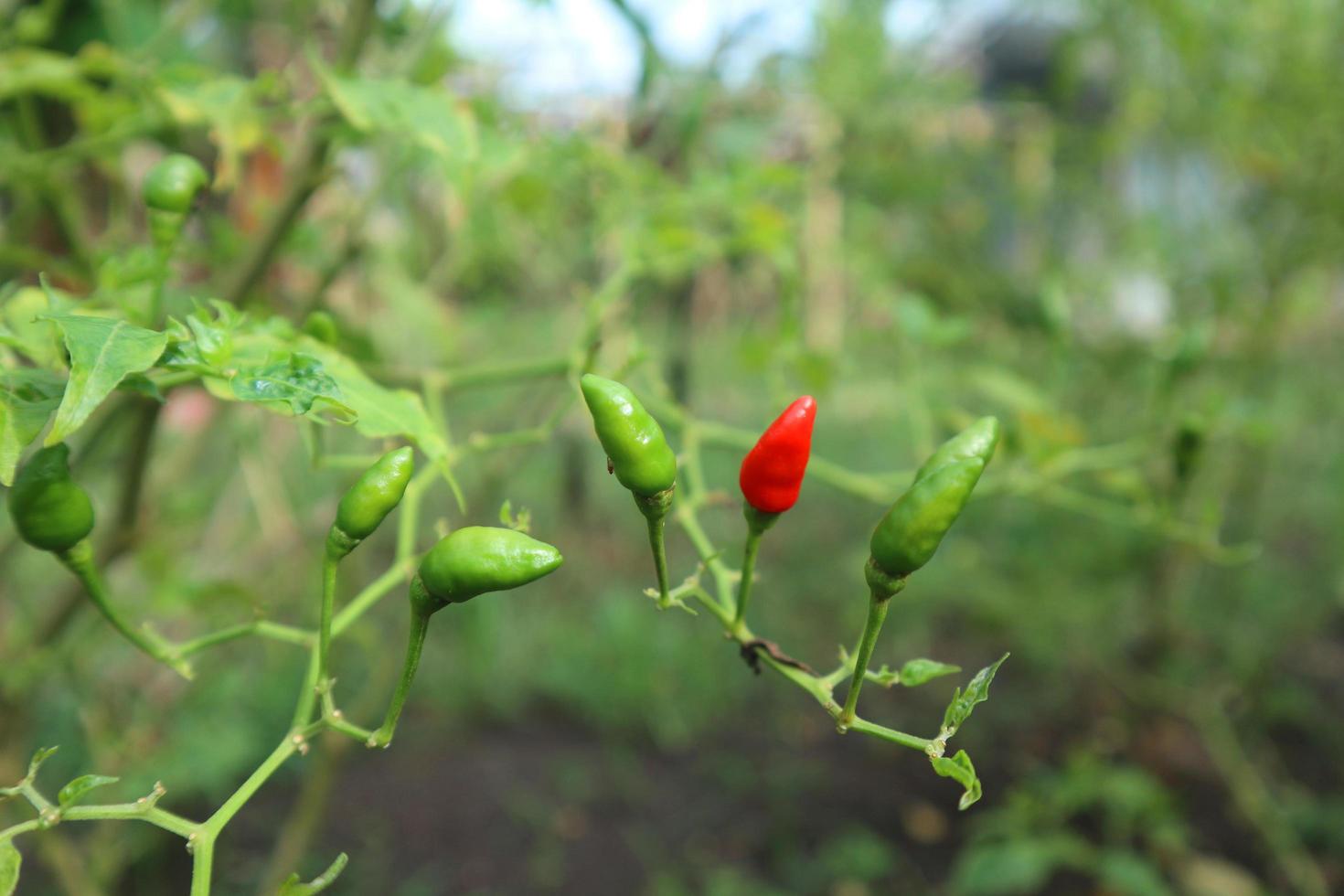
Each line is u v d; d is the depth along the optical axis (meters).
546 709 1.19
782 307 0.55
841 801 1.05
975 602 1.08
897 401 0.80
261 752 0.97
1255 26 0.80
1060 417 0.55
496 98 0.52
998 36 1.02
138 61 0.45
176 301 0.36
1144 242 0.91
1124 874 0.79
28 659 0.43
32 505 0.28
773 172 0.53
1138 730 1.05
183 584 0.48
